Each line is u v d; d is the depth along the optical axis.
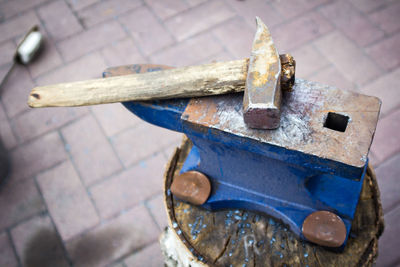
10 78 1.30
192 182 0.62
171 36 1.33
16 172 1.12
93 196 1.06
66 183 1.09
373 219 0.61
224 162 0.60
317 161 0.50
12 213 1.06
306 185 0.58
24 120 1.21
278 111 0.48
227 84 0.53
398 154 1.03
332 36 1.26
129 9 1.41
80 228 1.02
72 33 1.38
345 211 0.58
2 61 1.34
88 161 1.11
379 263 0.90
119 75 0.60
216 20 1.35
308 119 0.52
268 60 0.50
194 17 1.36
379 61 1.20
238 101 0.55
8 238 1.02
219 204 0.62
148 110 0.58
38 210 1.05
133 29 1.36
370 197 0.63
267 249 0.60
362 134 0.51
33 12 1.46
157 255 0.97
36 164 1.12
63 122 1.18
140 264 0.96
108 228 1.01
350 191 0.59
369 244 0.59
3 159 1.09
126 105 0.58
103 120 1.18
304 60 1.22
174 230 0.62
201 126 0.54
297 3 1.36
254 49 0.52
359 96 0.54
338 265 0.58
